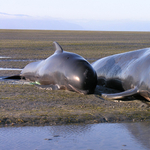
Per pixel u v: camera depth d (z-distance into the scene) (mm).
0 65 26094
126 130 8586
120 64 16188
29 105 11547
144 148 7086
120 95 13008
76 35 103188
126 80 14672
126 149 7016
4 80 18516
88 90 14250
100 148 7090
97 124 9188
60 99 12969
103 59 18484
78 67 14500
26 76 18891
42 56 34844
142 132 8383
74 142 7520
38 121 9219
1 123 8930
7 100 12320
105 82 17172
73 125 9023
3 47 46531
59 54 16438
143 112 10703
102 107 11594
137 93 13227
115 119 9758
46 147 7152
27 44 54188
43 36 92500
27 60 30594
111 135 8102
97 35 105062
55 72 15555
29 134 8094
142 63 13805
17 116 9594
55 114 10008
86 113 10266
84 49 45500
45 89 15336
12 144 7340
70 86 14648
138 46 53281
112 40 72312
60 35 102000
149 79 12492
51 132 8305
